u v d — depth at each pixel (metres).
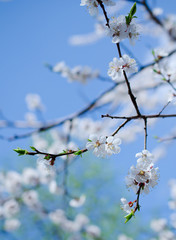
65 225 8.40
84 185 11.57
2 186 7.65
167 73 2.63
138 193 1.92
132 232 10.06
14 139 4.15
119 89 4.95
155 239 8.02
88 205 11.13
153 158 1.95
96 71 6.95
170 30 5.72
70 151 1.98
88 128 7.07
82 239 8.95
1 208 7.39
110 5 1.98
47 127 4.38
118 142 1.97
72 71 6.91
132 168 1.96
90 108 4.53
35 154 1.95
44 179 7.10
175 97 2.34
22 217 9.80
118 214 10.94
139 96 6.22
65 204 5.27
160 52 2.71
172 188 7.21
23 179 7.12
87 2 2.01
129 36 2.03
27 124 4.86
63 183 4.80
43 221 10.18
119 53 2.06
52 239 10.22
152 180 1.94
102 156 1.97
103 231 10.66
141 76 4.68
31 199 7.55
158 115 2.17
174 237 7.36
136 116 2.13
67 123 7.00
